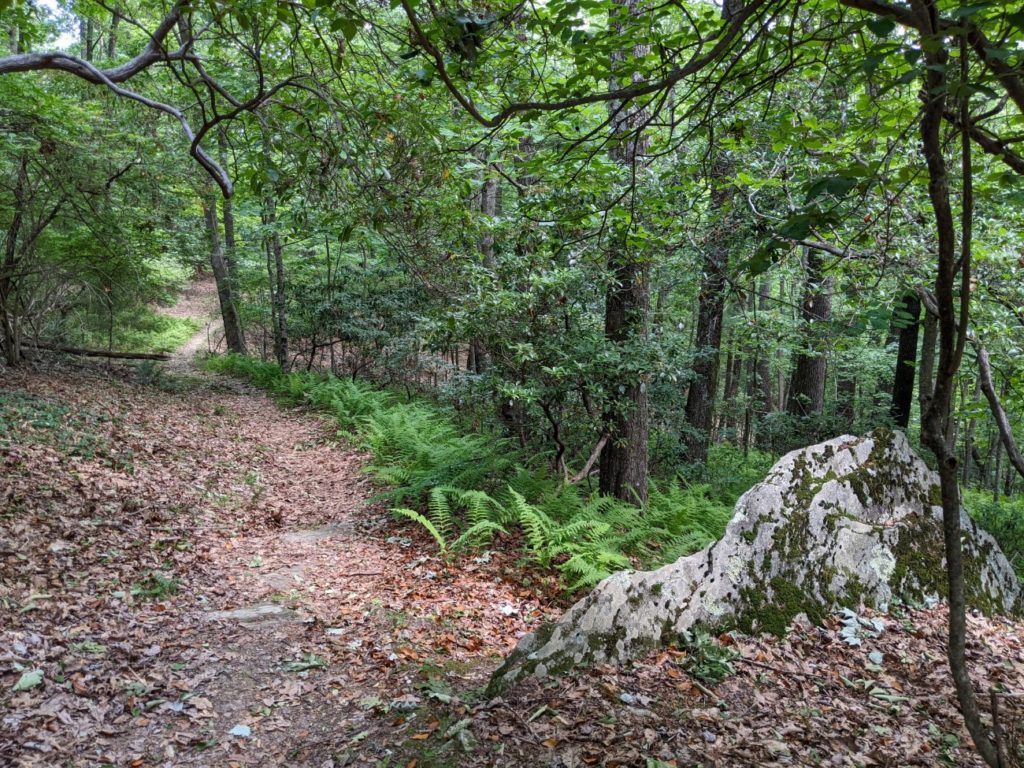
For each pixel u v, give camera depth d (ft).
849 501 17.90
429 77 9.32
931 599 17.48
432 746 11.81
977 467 60.59
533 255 24.12
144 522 23.59
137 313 77.56
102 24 39.68
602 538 23.04
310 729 13.07
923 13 5.10
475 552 23.32
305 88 12.62
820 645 15.24
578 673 13.73
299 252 66.54
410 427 38.09
